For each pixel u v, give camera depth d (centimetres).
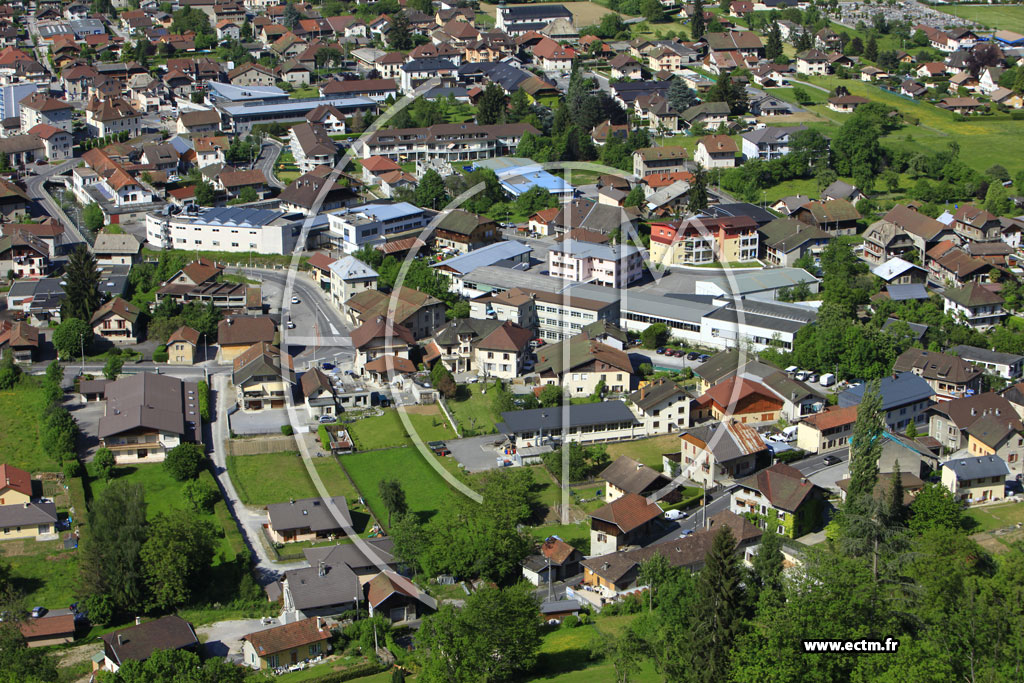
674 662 6731
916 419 11000
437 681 7081
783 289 13688
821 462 10181
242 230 15425
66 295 13762
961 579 7125
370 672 7688
